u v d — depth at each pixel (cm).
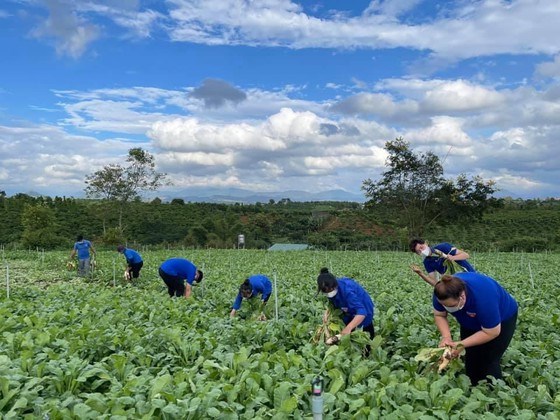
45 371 558
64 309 1013
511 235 5738
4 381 486
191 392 515
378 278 1861
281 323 809
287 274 1983
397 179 4319
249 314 1027
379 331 809
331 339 680
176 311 953
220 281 1655
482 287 539
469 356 596
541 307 1091
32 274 2094
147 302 1099
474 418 450
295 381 542
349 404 482
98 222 5434
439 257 836
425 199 4291
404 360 624
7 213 5325
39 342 666
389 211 4516
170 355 646
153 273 1988
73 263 2189
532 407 507
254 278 988
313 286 1530
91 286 1670
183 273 1264
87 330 735
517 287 1530
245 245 5272
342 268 2328
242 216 6962
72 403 485
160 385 497
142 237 5241
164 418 443
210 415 444
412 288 1540
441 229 6031
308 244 5141
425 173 4212
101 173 4219
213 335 763
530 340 764
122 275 1938
